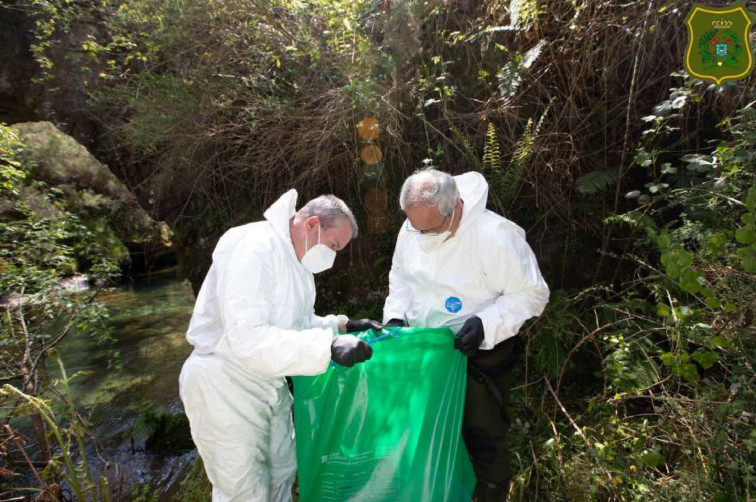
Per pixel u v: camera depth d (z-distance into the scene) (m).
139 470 3.77
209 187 4.39
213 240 4.50
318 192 4.03
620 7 3.10
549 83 3.39
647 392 2.57
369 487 1.83
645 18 2.91
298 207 4.04
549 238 3.45
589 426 2.58
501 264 1.96
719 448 1.93
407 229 2.29
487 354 2.08
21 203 3.94
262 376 1.94
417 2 3.48
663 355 2.03
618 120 3.28
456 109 3.62
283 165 4.02
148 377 5.46
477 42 3.55
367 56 3.50
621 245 3.31
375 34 3.70
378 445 1.86
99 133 4.84
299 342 1.69
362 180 3.84
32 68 4.77
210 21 3.76
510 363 2.12
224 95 3.92
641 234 3.15
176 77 4.04
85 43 4.11
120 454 3.98
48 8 4.20
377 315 3.77
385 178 3.80
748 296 2.00
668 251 1.99
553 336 2.96
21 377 3.32
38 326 3.68
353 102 3.42
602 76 3.21
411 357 1.94
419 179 1.86
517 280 1.97
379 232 3.93
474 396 2.10
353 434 1.89
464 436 2.21
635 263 3.24
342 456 1.87
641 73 3.14
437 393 1.91
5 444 3.04
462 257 2.02
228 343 1.71
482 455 2.16
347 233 1.94
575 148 3.29
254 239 1.85
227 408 1.86
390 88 3.54
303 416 1.92
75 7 4.44
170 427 4.19
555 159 3.30
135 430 4.26
